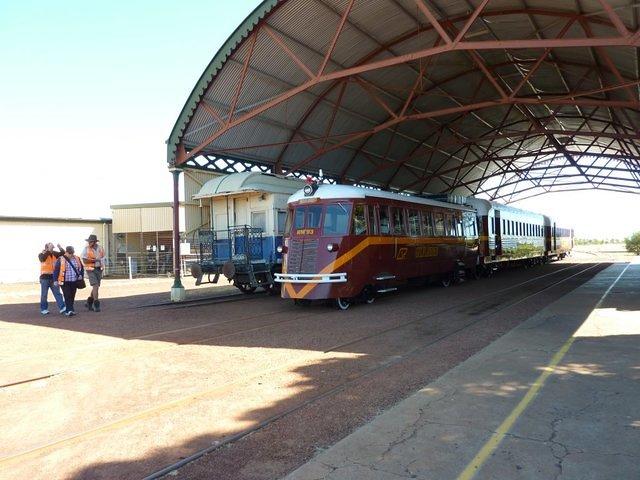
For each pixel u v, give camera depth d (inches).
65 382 280.8
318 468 163.6
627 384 244.1
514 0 653.9
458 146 1422.2
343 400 235.6
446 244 781.9
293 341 377.4
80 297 770.2
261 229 721.6
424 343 356.2
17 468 175.0
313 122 928.3
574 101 732.0
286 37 697.0
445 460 166.7
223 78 716.0
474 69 963.3
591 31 663.1
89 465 175.9
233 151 821.9
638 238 2391.7
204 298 713.6
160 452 185.3
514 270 1229.1
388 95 971.9
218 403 237.3
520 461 164.6
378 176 1299.2
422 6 532.1
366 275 568.7
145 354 346.0
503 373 267.0
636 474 154.6
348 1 653.9
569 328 388.8
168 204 1307.8
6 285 1047.6
